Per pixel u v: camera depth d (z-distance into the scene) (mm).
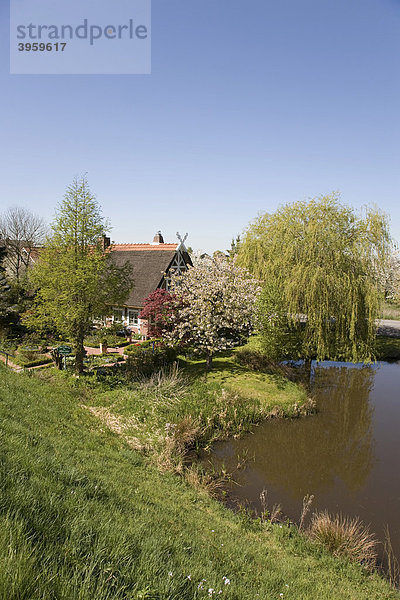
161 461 11195
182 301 20984
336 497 11250
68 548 3930
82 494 5836
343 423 16859
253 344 23281
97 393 15969
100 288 17312
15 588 2920
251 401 16797
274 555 7621
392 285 48312
